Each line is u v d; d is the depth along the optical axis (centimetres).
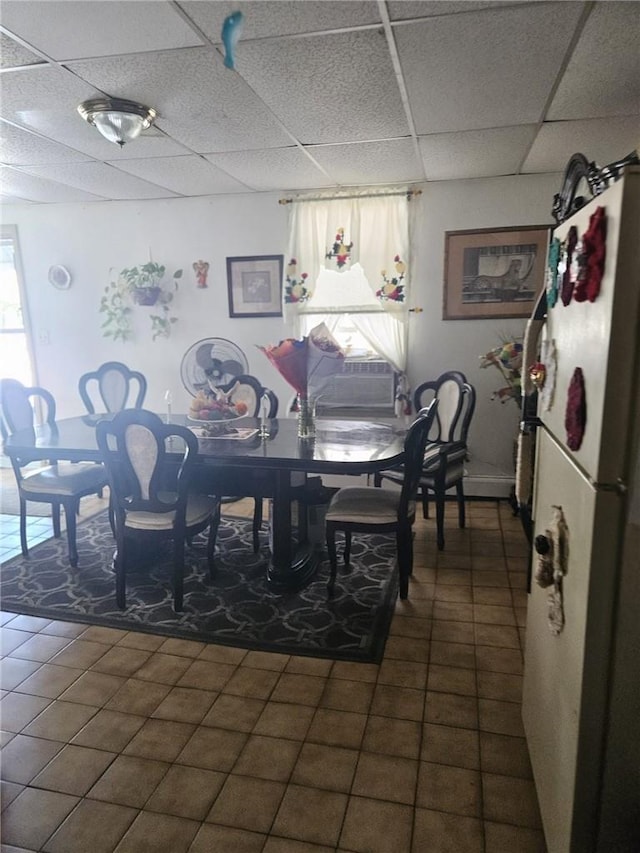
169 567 303
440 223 389
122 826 147
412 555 296
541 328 186
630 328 94
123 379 412
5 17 175
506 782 159
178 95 237
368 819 148
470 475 414
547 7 171
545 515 144
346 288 409
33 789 159
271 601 264
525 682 171
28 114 260
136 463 247
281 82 224
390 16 176
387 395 416
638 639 106
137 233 448
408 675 207
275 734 179
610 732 110
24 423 335
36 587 281
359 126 274
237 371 398
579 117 263
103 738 178
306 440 282
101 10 172
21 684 205
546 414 144
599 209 102
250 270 429
